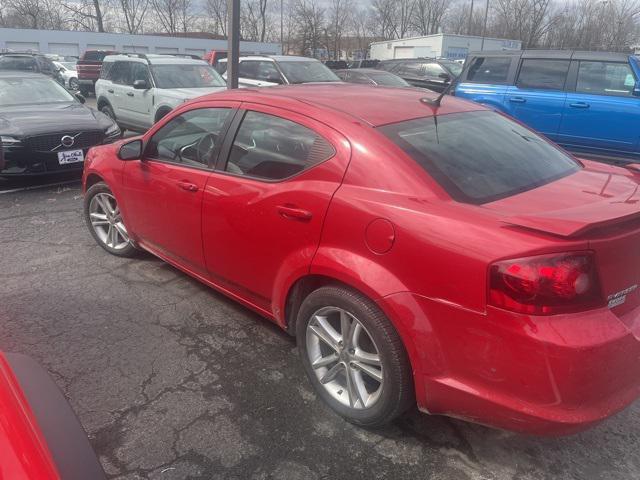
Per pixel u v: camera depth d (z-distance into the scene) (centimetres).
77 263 462
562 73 846
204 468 243
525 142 312
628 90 784
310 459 249
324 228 259
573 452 256
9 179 716
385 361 241
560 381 198
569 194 252
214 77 1103
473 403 220
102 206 467
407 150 257
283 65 1136
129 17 6166
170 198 363
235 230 313
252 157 311
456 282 213
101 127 742
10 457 137
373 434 265
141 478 237
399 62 1745
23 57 2077
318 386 283
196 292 409
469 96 948
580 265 199
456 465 247
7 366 177
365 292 240
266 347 338
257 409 282
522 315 200
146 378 306
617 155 809
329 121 278
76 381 302
